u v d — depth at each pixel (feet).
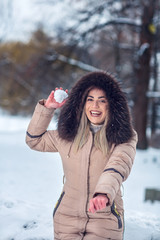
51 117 9.00
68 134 8.33
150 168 39.88
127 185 30.19
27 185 27.94
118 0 49.29
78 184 8.18
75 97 8.50
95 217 8.09
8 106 76.02
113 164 7.48
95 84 8.44
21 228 11.89
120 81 8.81
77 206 8.20
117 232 8.11
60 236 8.35
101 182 7.00
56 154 50.70
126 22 51.90
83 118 8.42
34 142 8.98
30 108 74.02
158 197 24.25
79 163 8.14
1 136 74.13
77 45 54.13
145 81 53.78
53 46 56.24
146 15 51.16
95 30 50.96
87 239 7.93
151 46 53.16
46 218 13.00
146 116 54.54
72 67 55.83
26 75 60.49
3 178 30.45
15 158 44.34
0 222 12.21
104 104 8.33
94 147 8.11
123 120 8.15
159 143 70.44
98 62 62.28
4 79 69.15
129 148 7.97
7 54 64.85
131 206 23.09
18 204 14.64
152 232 12.28
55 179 31.76
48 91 60.64
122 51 61.36
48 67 56.44
